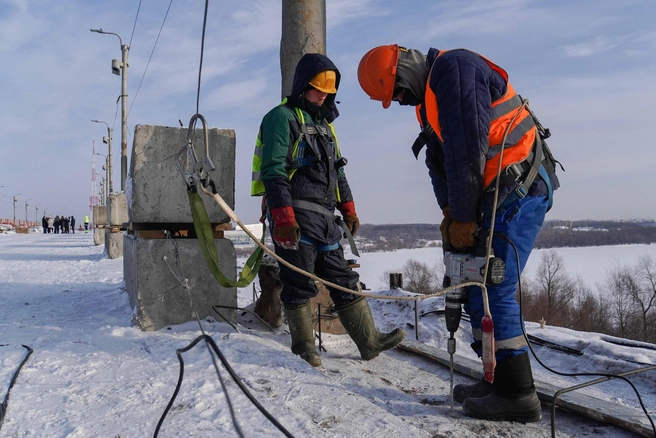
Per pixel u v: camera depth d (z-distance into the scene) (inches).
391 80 96.3
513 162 87.0
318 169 120.9
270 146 114.8
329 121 131.6
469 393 97.6
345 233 129.8
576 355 130.6
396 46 98.0
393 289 221.6
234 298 149.5
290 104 123.4
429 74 90.8
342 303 126.8
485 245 88.1
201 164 100.8
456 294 93.9
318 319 146.4
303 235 118.7
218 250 148.3
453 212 88.1
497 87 88.7
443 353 129.6
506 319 89.7
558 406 97.2
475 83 84.8
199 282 145.9
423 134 102.1
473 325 94.9
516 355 90.0
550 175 97.3
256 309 160.7
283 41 171.3
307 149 120.0
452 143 84.8
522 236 89.6
